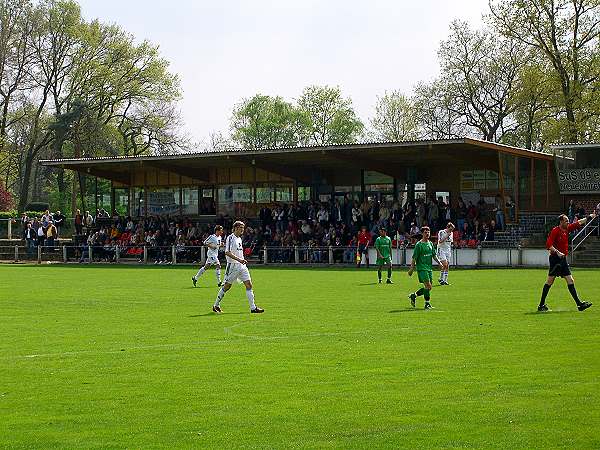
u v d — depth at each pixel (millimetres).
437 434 8789
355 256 45219
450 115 72500
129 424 9406
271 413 9773
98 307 22406
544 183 46406
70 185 86875
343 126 98938
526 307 20688
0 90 71750
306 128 99312
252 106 99688
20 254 55406
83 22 72938
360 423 9273
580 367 12164
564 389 10711
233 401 10383
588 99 57188
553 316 18531
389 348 14234
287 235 48094
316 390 10914
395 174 50688
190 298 25031
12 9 70438
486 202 50094
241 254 20531
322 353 13812
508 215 45406
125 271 41406
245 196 55656
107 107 76000
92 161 53188
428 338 15391
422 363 12711
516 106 65000
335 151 45719
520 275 34000
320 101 100125
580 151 45969
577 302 19453
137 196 59188
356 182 53500
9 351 14492
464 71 71562
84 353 14180
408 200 51688
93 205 79875
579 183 45938
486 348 14039
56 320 19281
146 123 77688
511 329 16406
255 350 14266
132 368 12688
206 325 17953
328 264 45000
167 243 51750
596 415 9438
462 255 41656
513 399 10219
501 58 70750
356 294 25703
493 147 43531
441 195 51156
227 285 20609
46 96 73500
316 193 53969
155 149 79812
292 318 19047
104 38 73938
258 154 47656
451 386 11016
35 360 13539
